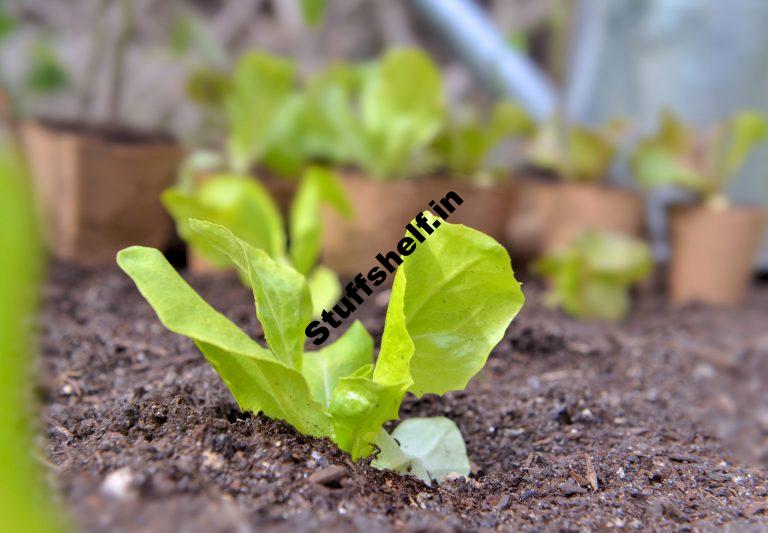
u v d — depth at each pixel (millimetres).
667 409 633
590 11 904
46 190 753
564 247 807
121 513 340
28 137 763
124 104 981
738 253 811
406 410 590
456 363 463
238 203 673
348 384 429
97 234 754
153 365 602
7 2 981
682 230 822
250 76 769
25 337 181
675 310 796
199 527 337
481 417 594
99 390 578
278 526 371
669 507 470
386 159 776
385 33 1163
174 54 969
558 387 631
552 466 535
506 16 1050
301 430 474
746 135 790
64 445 442
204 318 401
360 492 431
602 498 484
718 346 729
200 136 920
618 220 804
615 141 820
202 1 1147
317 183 707
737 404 662
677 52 864
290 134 779
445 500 461
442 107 783
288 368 424
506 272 437
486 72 927
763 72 862
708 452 590
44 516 304
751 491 518
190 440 440
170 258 776
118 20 993
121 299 687
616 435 590
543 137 838
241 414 508
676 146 812
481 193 768
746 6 852
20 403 261
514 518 449
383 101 773
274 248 683
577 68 917
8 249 156
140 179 759
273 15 1146
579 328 724
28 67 929
